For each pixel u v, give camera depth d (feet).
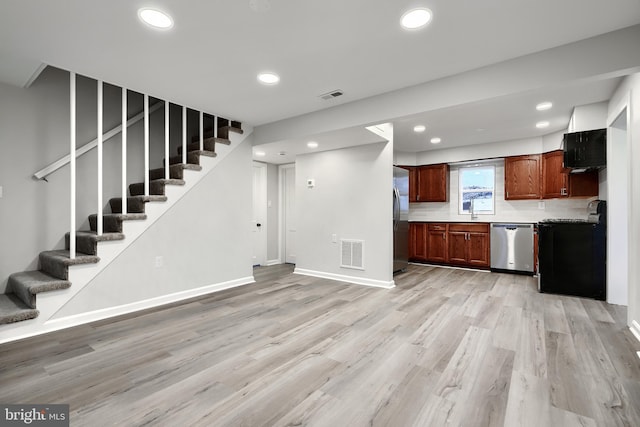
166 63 7.81
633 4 5.59
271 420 4.66
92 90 11.11
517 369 6.19
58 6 5.56
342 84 9.09
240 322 8.74
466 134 15.49
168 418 4.67
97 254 8.95
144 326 8.40
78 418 4.65
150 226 10.16
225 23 6.16
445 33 6.53
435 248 18.85
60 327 8.16
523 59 7.48
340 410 4.91
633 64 6.31
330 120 11.07
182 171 11.05
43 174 9.73
